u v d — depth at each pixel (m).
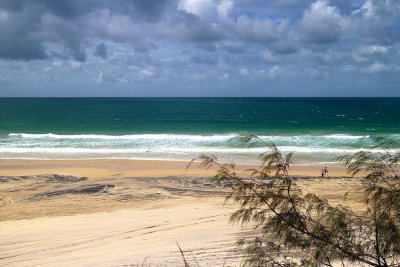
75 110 104.50
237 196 4.02
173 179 20.61
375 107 121.00
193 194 17.59
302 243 3.77
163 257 10.56
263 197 3.89
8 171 23.05
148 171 22.97
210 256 10.21
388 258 3.74
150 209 15.42
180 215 14.41
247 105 138.75
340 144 33.28
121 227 13.35
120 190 18.56
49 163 25.61
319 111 100.25
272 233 3.94
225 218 13.84
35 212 15.31
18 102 168.62
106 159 26.89
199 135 41.25
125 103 157.00
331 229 3.72
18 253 11.46
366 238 3.70
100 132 49.09
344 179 19.47
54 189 18.89
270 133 45.25
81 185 19.64
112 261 10.54
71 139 37.12
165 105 138.75
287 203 3.84
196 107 123.19
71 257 11.02
